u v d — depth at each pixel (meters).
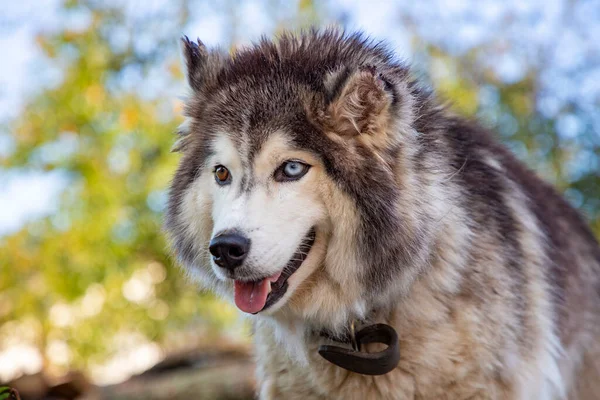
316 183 3.15
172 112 9.80
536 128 9.90
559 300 3.72
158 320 10.34
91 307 10.47
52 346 10.66
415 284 3.24
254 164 3.17
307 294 3.32
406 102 3.19
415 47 11.14
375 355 3.18
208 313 10.38
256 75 3.38
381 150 3.18
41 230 10.41
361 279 3.20
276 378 3.56
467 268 3.26
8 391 3.63
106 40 10.47
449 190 3.31
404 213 3.17
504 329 3.28
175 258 3.69
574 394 4.30
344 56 3.35
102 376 10.84
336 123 3.14
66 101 10.19
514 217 3.57
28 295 10.41
